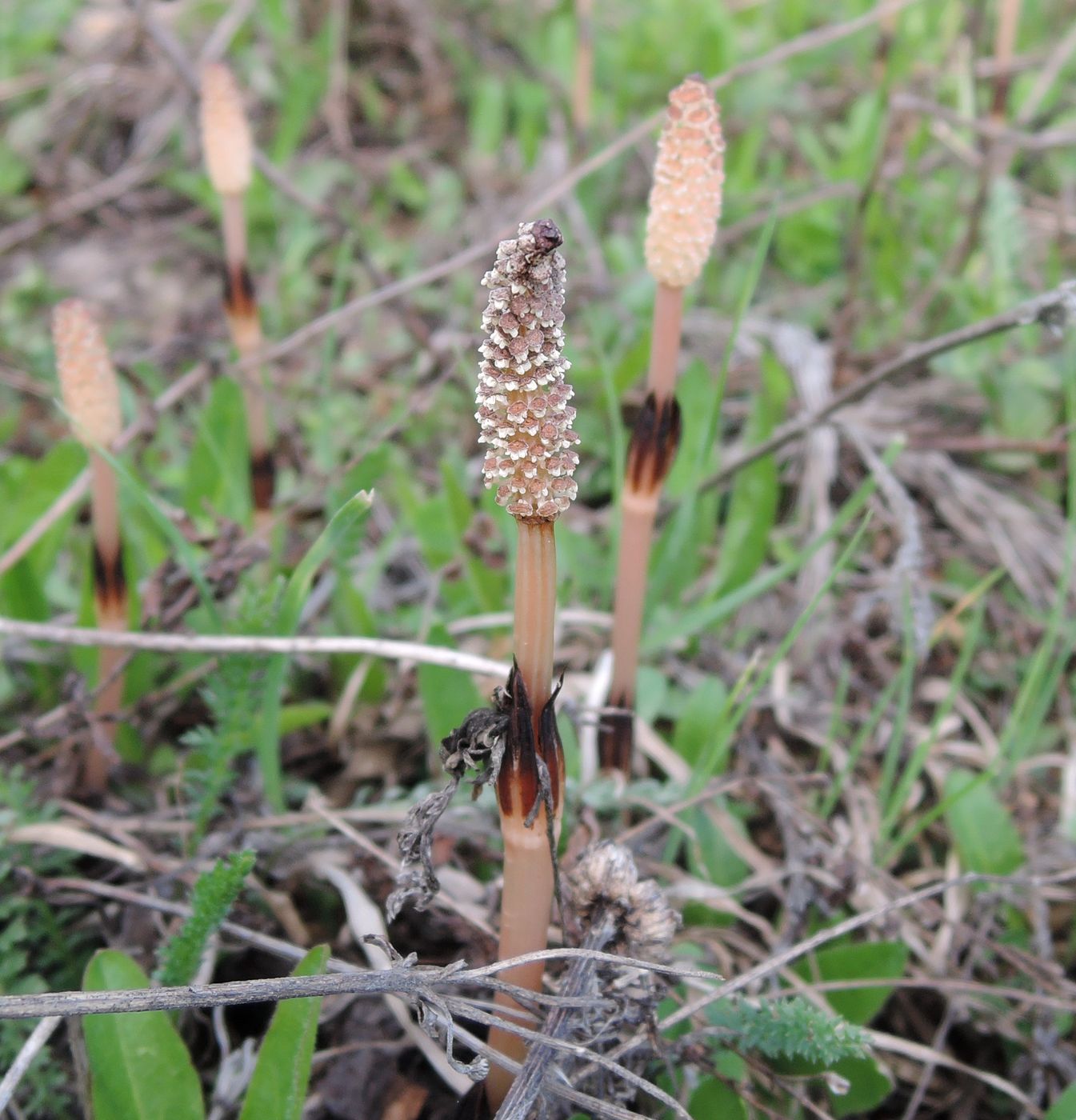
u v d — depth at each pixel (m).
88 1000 0.15
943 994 0.22
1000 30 0.34
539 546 0.15
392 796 0.23
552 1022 0.17
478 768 0.17
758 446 0.26
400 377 0.36
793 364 0.31
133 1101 0.17
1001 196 0.34
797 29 0.47
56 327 0.20
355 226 0.36
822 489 0.29
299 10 0.49
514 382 0.14
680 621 0.25
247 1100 0.17
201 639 0.21
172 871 0.21
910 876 0.24
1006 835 0.23
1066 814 0.25
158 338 0.38
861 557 0.30
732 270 0.39
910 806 0.25
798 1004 0.18
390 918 0.17
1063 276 0.37
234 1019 0.22
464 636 0.27
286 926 0.22
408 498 0.28
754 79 0.45
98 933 0.22
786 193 0.41
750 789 0.24
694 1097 0.19
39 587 0.25
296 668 0.26
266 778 0.22
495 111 0.45
